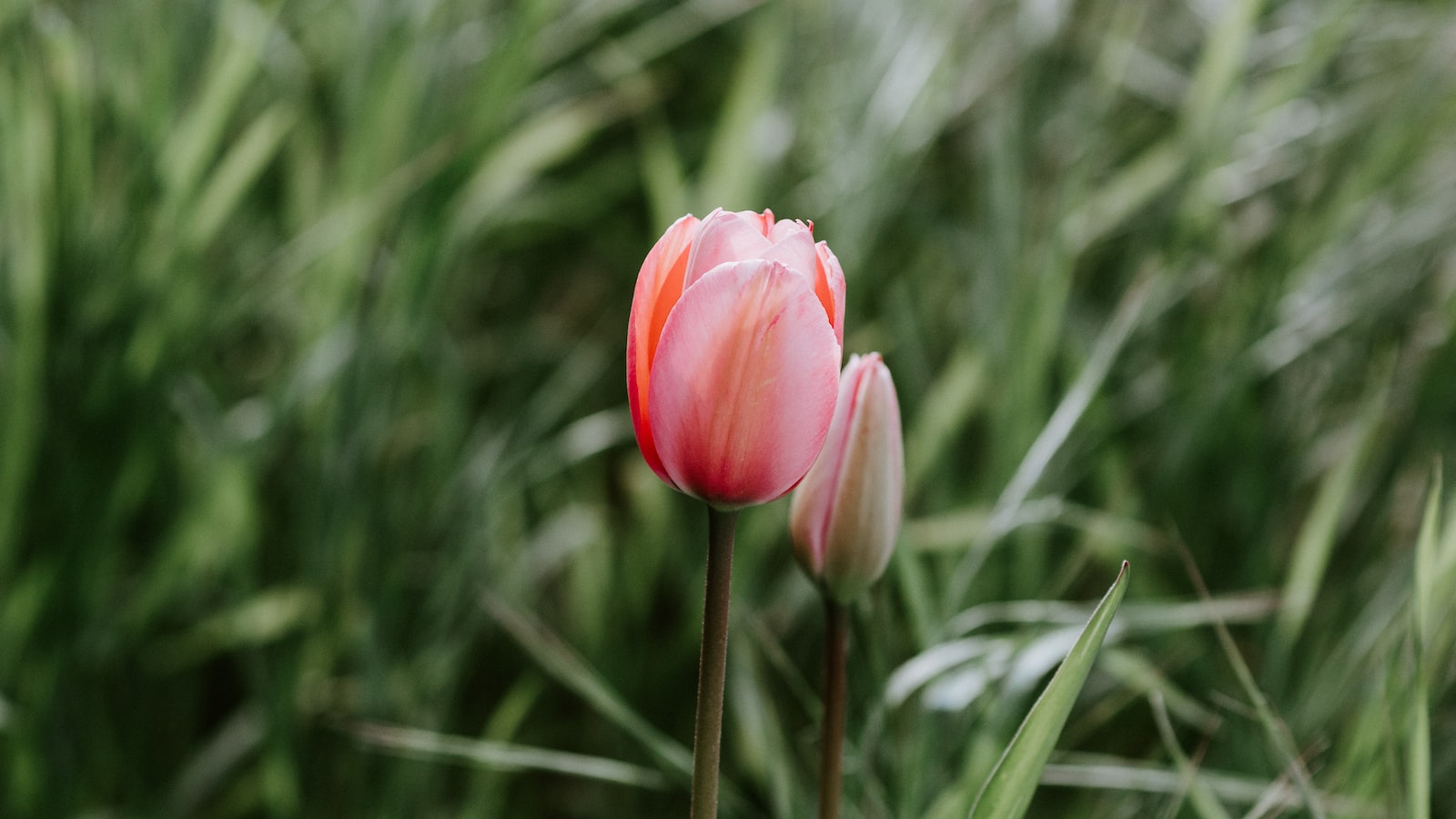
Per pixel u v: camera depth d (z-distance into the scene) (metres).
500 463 1.57
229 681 1.72
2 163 1.28
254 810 1.55
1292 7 1.76
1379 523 1.42
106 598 1.45
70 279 1.25
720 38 2.14
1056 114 1.75
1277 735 0.96
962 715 1.10
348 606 1.44
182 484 1.56
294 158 1.66
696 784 0.85
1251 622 1.33
